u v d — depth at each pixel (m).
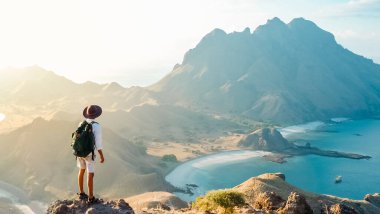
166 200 126.00
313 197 79.31
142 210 20.23
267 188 73.06
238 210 19.92
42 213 169.38
